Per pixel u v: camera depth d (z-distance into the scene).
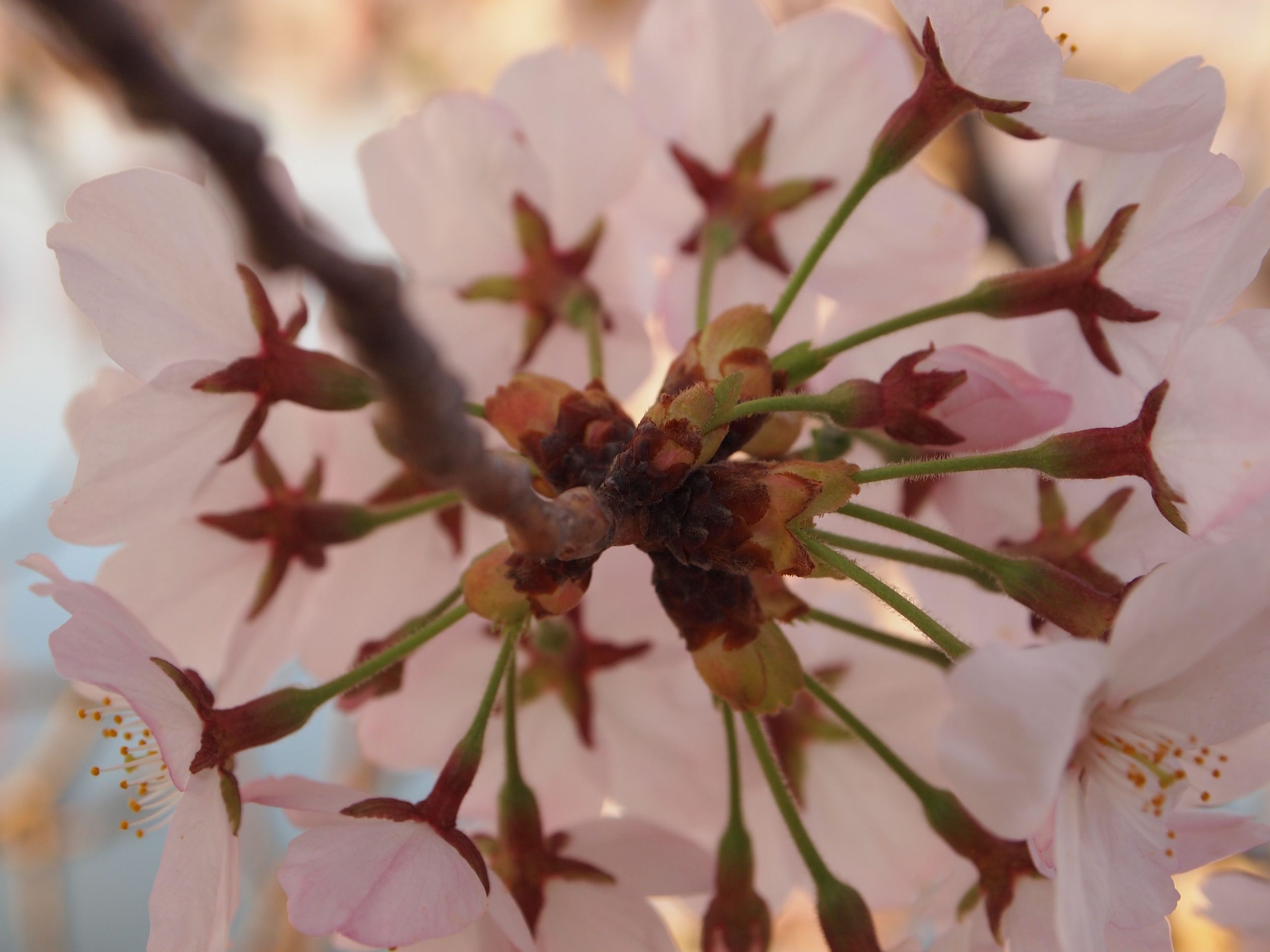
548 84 0.24
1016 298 0.21
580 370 0.25
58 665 0.19
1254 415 0.19
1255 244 0.19
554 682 0.23
